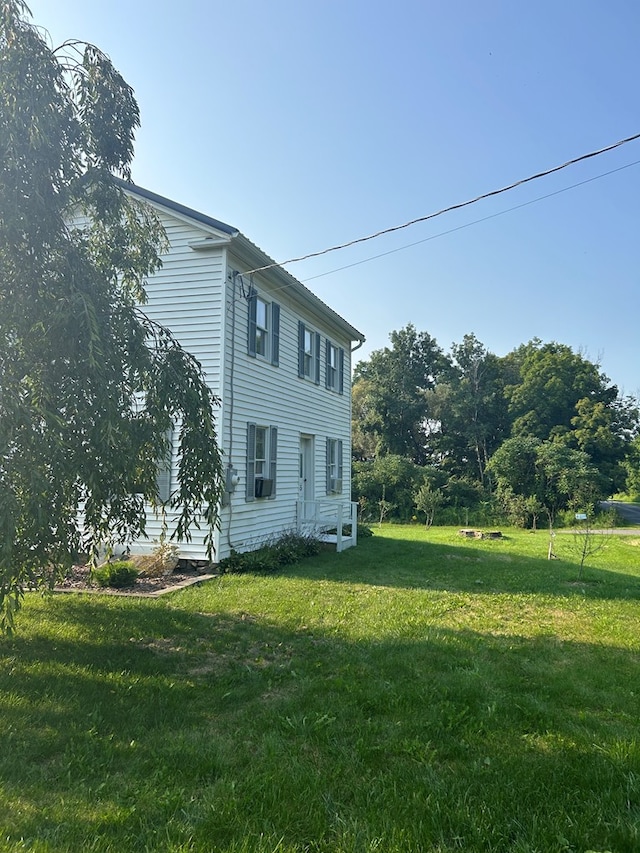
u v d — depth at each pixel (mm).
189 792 2795
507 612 7066
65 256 4719
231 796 2727
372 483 28422
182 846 2324
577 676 4641
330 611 6766
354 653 5109
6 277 4309
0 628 4207
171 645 5395
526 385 36000
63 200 4762
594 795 2779
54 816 2547
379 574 9688
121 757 3156
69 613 6445
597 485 27141
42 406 4172
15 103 4160
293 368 13477
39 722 3586
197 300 10000
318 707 3873
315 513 14461
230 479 9961
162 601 7145
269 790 2771
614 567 11773
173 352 5570
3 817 2529
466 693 4133
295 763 3068
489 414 37750
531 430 34781
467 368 38844
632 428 37531
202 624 6070
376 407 36969
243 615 6520
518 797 2756
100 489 4781
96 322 4316
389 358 38406
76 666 4668
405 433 37562
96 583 8117
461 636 5777
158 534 9703
